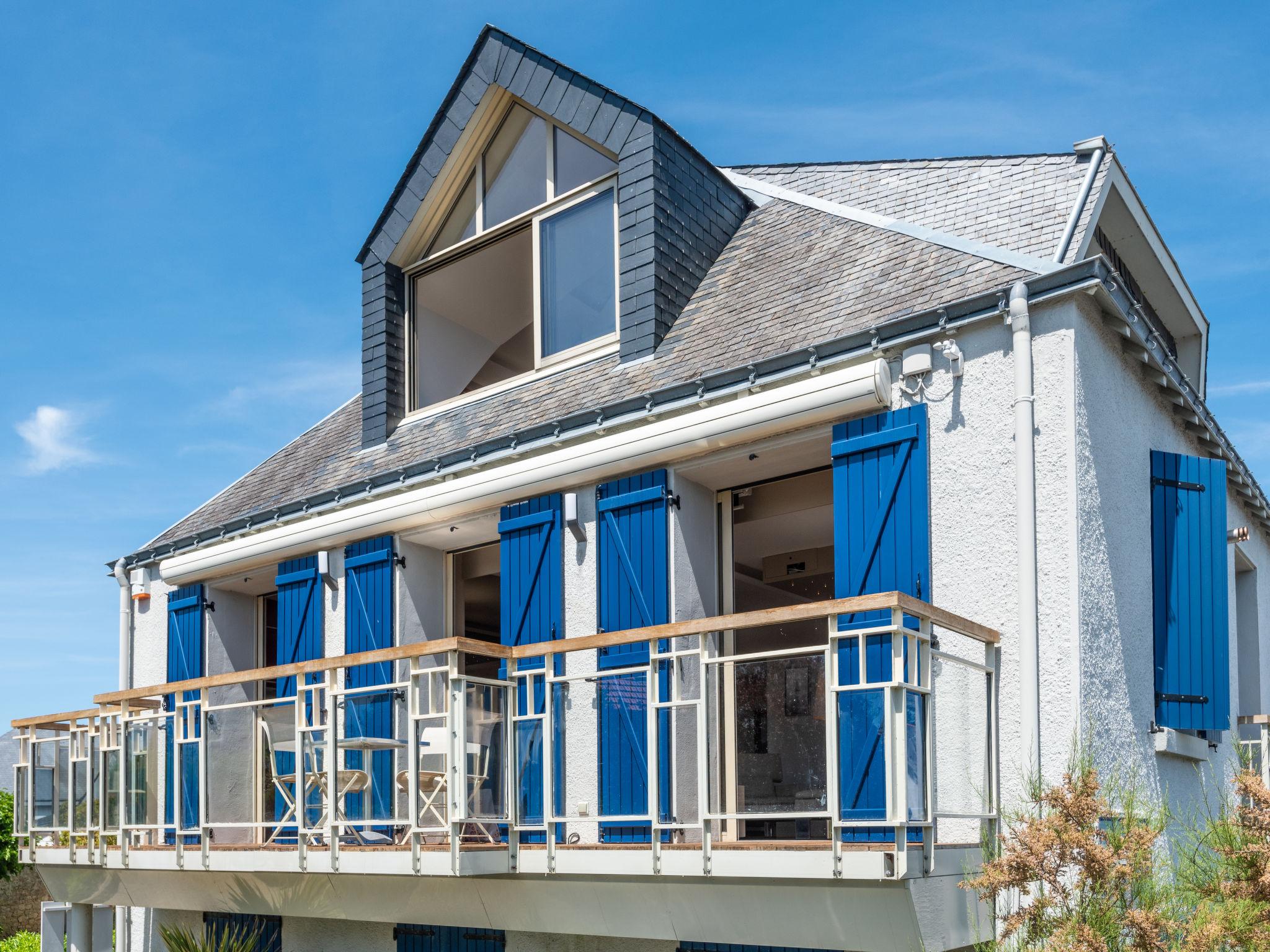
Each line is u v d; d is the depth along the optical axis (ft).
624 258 34.40
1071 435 23.56
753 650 38.91
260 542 39.40
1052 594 23.36
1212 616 28.07
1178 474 28.43
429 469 34.99
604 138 35.53
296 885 30.83
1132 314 25.90
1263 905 21.24
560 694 25.93
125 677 45.88
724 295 33.96
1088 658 23.32
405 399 40.42
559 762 25.66
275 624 44.83
